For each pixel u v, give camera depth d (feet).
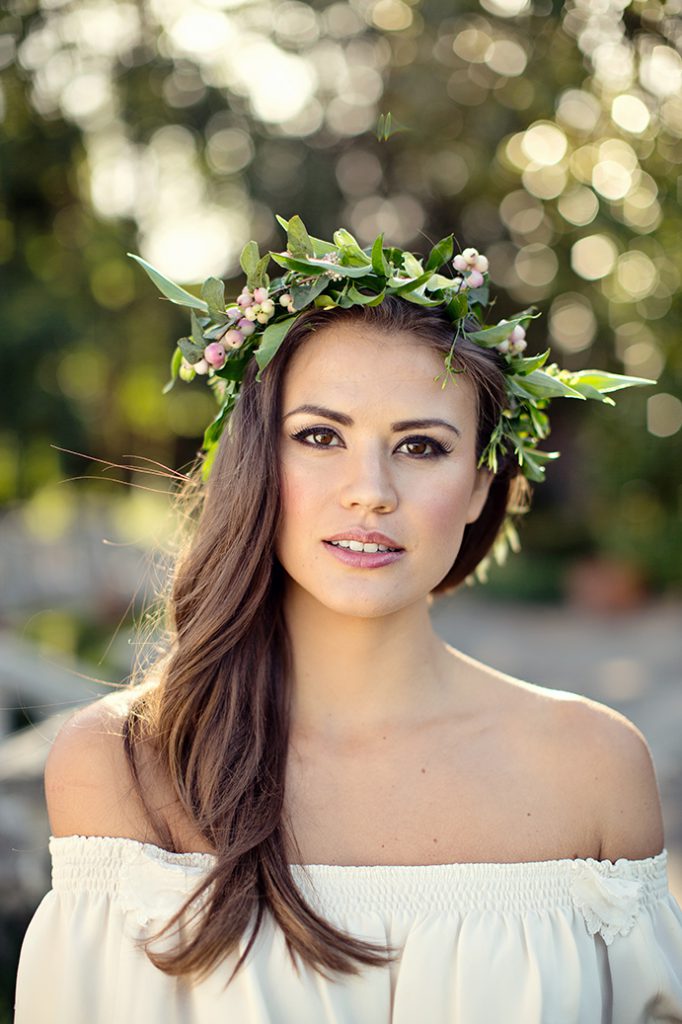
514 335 6.49
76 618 35.12
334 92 23.89
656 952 6.10
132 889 5.94
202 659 6.21
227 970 5.81
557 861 6.11
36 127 20.52
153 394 43.98
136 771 6.17
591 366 35.76
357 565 5.91
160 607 6.96
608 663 34.73
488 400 6.37
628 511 49.03
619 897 6.04
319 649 6.46
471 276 6.47
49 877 11.30
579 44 11.12
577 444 54.39
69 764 6.24
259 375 6.09
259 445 6.09
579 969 5.90
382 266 6.01
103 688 16.61
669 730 24.08
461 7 16.26
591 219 19.19
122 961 5.90
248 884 5.80
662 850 6.48
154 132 24.50
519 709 6.52
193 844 6.14
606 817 6.29
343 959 5.72
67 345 31.94
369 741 6.39
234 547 6.16
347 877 5.98
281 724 6.34
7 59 15.03
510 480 7.02
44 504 45.60
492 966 5.84
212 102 24.81
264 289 6.25
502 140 23.04
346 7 19.62
